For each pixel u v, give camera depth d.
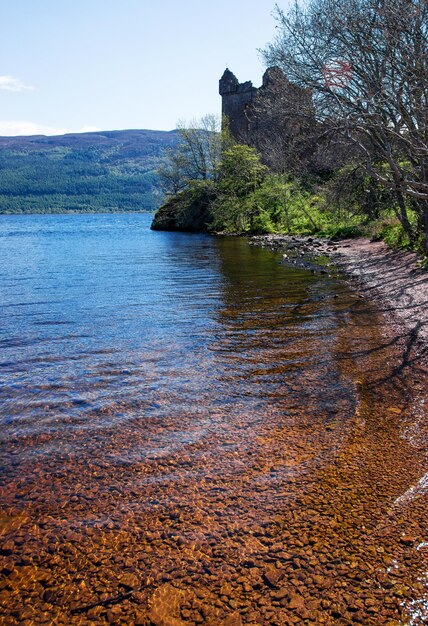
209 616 2.71
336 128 12.16
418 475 3.95
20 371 6.66
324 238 25.95
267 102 18.25
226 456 4.34
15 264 20.55
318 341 7.80
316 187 33.00
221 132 48.16
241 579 2.95
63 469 4.20
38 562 3.12
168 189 58.97
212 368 6.66
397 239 18.06
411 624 2.62
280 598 2.80
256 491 3.80
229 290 12.68
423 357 6.84
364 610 2.71
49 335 8.45
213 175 47.16
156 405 5.48
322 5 14.32
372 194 22.06
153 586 2.92
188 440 4.65
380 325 8.63
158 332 8.56
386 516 3.46
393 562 3.03
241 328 8.73
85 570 3.05
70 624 2.68
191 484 3.92
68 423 5.07
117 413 5.29
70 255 24.67
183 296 11.98
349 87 12.73
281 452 4.39
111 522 3.49
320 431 4.78
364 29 12.37
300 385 5.98
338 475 3.99
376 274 13.82
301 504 3.62
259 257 20.66
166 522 3.47
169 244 30.20
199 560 3.11
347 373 6.35
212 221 43.66
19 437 4.79
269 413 5.21
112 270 17.64
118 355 7.29
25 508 3.67
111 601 2.82
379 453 4.32
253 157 39.09
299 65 14.42
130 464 4.25
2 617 2.72
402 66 11.45
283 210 35.12
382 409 5.25
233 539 3.28
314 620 2.66
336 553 3.12
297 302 10.90
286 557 3.10
